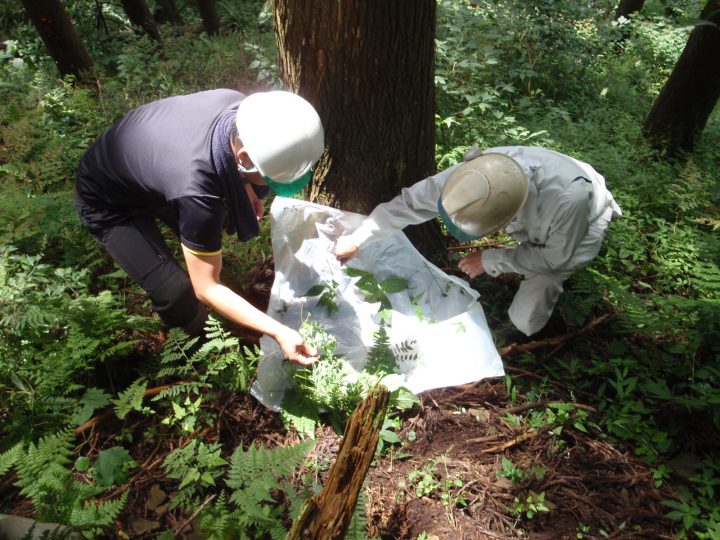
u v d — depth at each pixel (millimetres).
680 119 5488
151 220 2537
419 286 2893
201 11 8414
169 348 2396
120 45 7383
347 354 2641
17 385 2281
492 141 4363
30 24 7332
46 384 2252
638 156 4918
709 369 2775
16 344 2430
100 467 2143
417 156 3002
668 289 3492
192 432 2344
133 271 2441
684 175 4246
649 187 4281
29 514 2043
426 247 3295
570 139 4922
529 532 2193
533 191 2486
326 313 2723
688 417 2625
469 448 2482
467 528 2174
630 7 9719
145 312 2936
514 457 2465
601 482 2373
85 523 1804
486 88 5012
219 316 2756
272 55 5090
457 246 3561
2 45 7277
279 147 1945
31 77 5656
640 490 2352
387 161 2916
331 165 2936
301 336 2396
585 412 2611
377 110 2740
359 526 1864
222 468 2260
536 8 6656
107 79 5512
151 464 2277
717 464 2447
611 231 3734
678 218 4176
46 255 3107
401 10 2465
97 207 2391
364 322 2715
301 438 2422
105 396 2291
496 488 2320
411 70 2682
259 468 2016
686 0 9961
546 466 2430
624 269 3600
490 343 2676
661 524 2234
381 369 2520
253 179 2139
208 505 2086
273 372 2479
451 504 2242
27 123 3904
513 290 3316
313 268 2799
